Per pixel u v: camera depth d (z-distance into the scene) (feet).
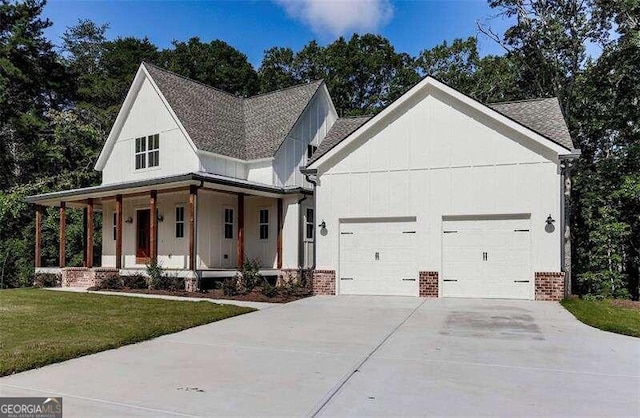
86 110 110.52
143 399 16.48
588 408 15.64
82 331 28.22
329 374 19.70
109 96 121.08
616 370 20.36
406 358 22.50
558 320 33.45
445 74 108.78
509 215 45.21
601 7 71.36
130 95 66.44
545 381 18.69
